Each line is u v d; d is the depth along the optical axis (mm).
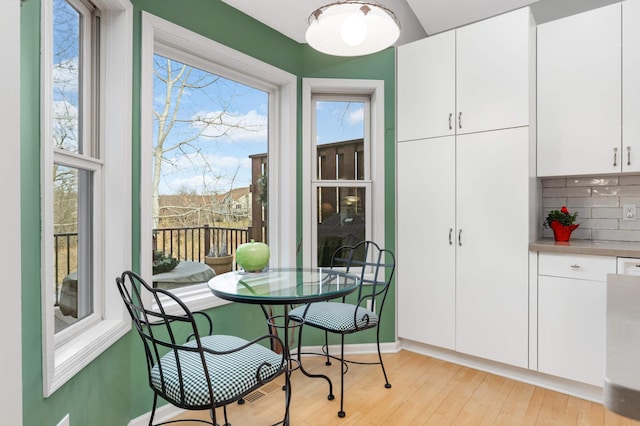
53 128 1377
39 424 1167
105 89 1774
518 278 2393
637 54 2223
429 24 3396
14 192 832
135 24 1871
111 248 1773
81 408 1418
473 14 3236
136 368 1857
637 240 2525
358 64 2885
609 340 567
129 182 1814
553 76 2480
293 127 2793
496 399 2197
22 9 1117
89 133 1712
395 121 2912
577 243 2422
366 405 2133
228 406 2135
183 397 1269
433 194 2729
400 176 2885
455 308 2629
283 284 1881
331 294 1698
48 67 1237
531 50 2432
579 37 2393
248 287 1815
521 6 3086
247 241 2664
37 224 1176
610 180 2625
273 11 2418
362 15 1635
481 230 2527
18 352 840
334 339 2850
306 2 2307
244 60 2434
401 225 2883
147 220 1922
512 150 2416
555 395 2246
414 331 2820
